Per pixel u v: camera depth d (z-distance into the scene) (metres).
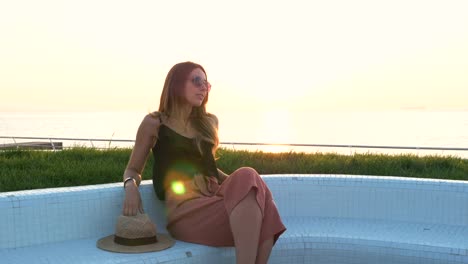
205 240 2.45
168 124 2.58
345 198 3.29
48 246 2.51
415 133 83.50
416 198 3.17
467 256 2.53
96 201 2.73
